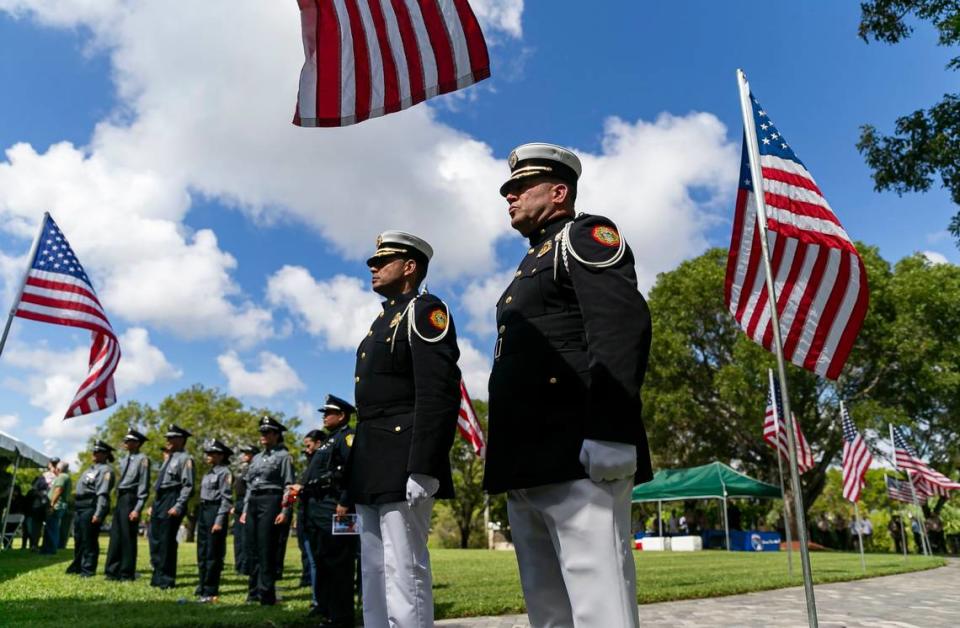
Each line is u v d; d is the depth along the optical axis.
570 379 2.58
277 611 7.27
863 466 15.20
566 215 3.03
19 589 9.36
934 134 11.78
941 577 12.91
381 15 3.50
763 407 26.89
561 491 2.50
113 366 7.27
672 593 8.76
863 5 11.93
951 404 28.03
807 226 5.36
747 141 5.30
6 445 16.80
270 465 8.49
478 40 3.46
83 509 11.73
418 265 4.75
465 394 11.56
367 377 4.40
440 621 6.66
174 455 10.48
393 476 4.10
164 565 10.00
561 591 2.67
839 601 8.57
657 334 30.27
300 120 3.32
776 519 35.97
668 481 26.94
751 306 5.70
